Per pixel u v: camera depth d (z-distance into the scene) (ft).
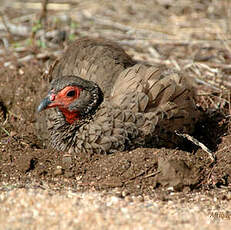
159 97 34.78
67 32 58.29
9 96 45.80
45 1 56.39
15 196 29.73
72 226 26.08
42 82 43.98
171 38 57.21
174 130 35.68
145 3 65.82
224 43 54.08
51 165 34.47
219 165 34.86
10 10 65.36
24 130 42.37
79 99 35.50
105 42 42.47
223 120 41.52
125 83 35.24
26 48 54.70
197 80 47.60
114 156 34.32
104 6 65.41
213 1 65.21
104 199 30.04
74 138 35.63
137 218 27.20
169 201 30.60
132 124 34.14
